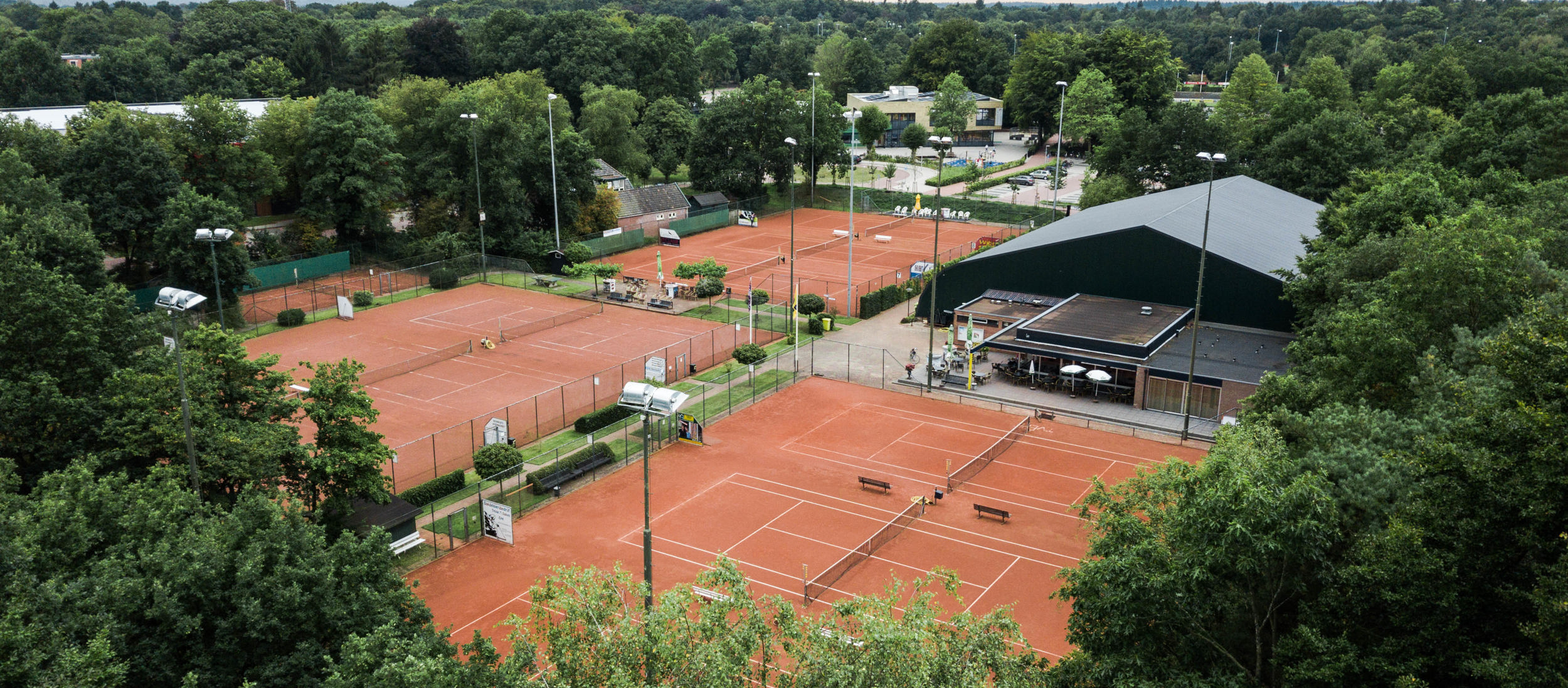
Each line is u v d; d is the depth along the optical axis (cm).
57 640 2352
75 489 3197
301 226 10075
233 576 2761
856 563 4519
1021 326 7088
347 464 4241
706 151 14125
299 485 4366
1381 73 15712
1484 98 15100
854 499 5234
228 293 8294
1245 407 4834
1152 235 7600
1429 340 4453
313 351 7700
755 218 13525
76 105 13950
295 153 10369
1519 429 2353
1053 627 3969
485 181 10456
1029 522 4956
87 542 2911
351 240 10725
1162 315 7419
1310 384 4600
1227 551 2431
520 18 17838
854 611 2456
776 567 4481
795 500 5225
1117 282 7869
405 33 18125
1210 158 5569
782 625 2462
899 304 9406
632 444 6003
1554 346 2403
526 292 9744
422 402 6606
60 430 4116
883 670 2222
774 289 9888
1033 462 5731
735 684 2266
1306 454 3275
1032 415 6488
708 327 8550
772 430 6244
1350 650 2416
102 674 2280
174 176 8650
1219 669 2539
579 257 10450
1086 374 6856
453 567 4506
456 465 5591
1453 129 11100
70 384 4300
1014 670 2462
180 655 2677
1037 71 19175
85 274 5591
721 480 5497
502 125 10344
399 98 11688
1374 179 7862
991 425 6319
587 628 2436
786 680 2362
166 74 16362
